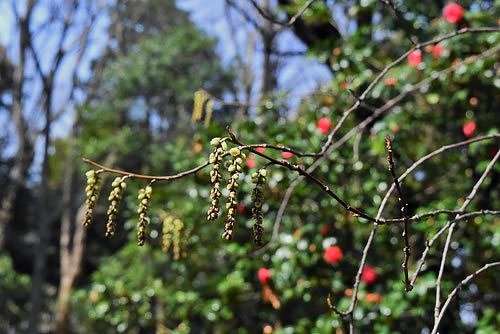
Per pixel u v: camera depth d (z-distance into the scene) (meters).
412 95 5.99
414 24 6.12
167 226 2.62
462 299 6.32
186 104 16.58
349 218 5.85
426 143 6.43
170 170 15.24
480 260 6.01
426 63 5.75
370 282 5.78
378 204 5.98
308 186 5.78
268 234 5.96
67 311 15.36
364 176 6.00
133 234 7.20
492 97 5.95
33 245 18.83
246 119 6.36
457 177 6.43
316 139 5.79
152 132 16.66
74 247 16.39
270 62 10.77
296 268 5.79
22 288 17.27
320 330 5.69
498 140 5.73
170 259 6.70
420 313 5.41
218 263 6.87
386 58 6.12
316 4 5.85
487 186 6.07
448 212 2.43
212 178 1.83
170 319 7.24
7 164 17.84
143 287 7.12
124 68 16.61
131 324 7.10
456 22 5.61
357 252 6.03
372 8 6.20
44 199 13.55
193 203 6.35
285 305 6.64
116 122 16.53
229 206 1.80
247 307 6.79
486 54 4.26
